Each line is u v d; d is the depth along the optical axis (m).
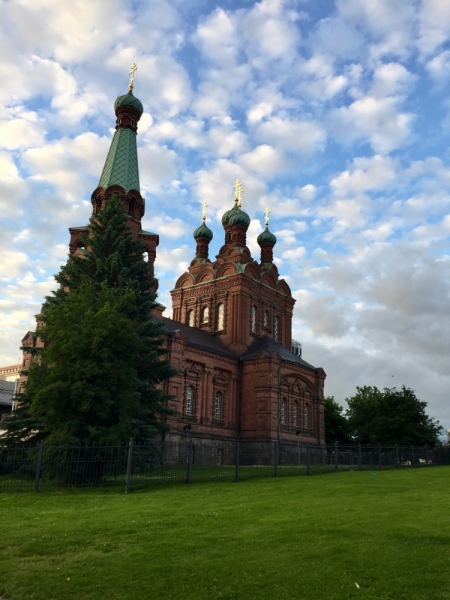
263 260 75.12
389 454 40.81
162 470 26.34
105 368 27.02
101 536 13.68
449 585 9.46
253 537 13.12
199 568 10.71
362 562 10.71
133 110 59.00
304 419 62.44
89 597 9.59
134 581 10.18
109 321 27.97
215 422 55.38
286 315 72.88
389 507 17.36
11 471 28.12
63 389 26.47
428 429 62.09
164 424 34.25
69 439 25.42
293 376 61.88
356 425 75.69
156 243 54.59
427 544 12.04
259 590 9.48
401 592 9.22
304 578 9.95
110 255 35.69
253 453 37.69
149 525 14.85
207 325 66.62
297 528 13.99
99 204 54.69
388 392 65.31
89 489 23.78
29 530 14.62
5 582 10.52
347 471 34.84
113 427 26.67
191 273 73.00
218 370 57.47
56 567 11.27
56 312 29.06
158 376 35.59
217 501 19.62
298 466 33.91
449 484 24.58
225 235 72.19
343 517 15.52
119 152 56.81
